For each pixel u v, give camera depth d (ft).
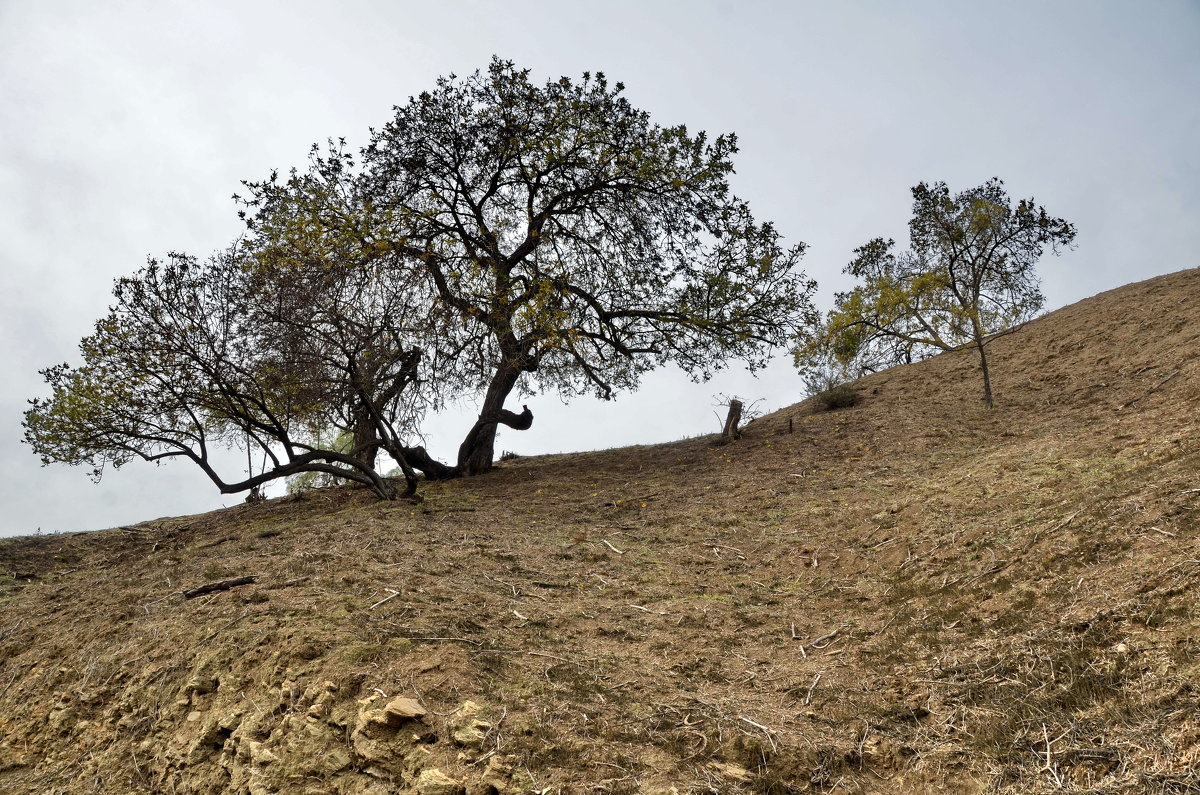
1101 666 15.79
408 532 36.14
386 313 46.21
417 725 17.15
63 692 24.20
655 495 44.32
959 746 15.40
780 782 15.16
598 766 15.65
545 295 50.85
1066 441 37.35
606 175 57.57
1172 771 12.45
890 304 63.93
